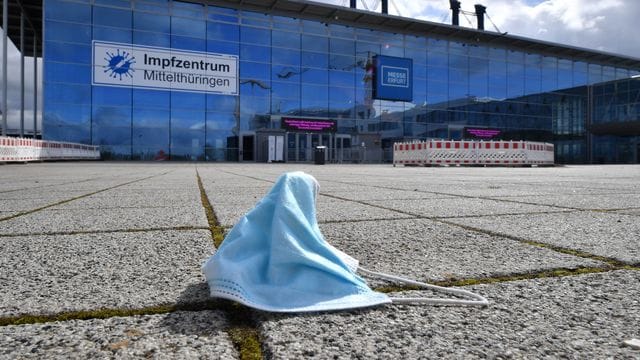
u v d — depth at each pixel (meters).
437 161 24.11
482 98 40.56
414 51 38.19
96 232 2.76
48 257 2.07
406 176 11.48
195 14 31.27
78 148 27.05
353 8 35.41
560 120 44.00
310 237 1.53
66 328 1.20
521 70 42.34
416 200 4.87
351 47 36.12
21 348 1.08
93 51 28.72
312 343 1.11
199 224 3.07
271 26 33.50
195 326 1.22
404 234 2.72
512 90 41.84
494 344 1.12
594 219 3.38
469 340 1.14
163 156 30.28
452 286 1.63
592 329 1.22
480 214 3.67
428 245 2.38
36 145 22.06
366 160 36.34
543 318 1.30
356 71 36.25
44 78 27.72
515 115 41.97
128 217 3.43
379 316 1.30
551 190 6.53
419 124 38.22
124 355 1.04
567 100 44.38
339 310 1.34
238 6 32.44
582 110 45.19
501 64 41.47
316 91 34.91
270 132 33.03
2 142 18.48
